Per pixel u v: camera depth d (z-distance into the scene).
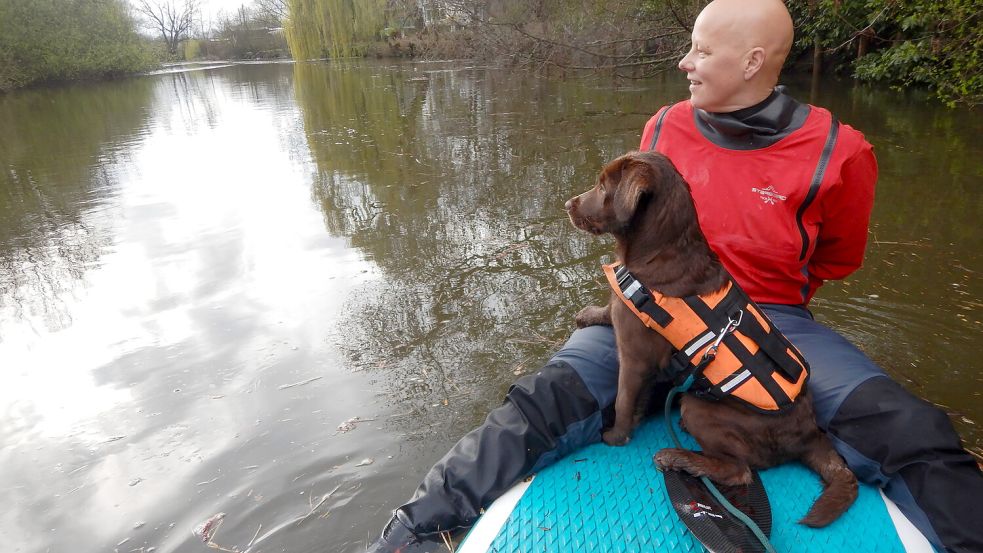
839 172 2.53
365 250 5.66
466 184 7.49
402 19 31.16
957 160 7.23
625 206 2.32
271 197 7.45
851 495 2.16
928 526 2.05
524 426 2.56
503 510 2.40
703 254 2.37
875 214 5.82
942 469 2.05
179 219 6.81
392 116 12.86
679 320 2.29
